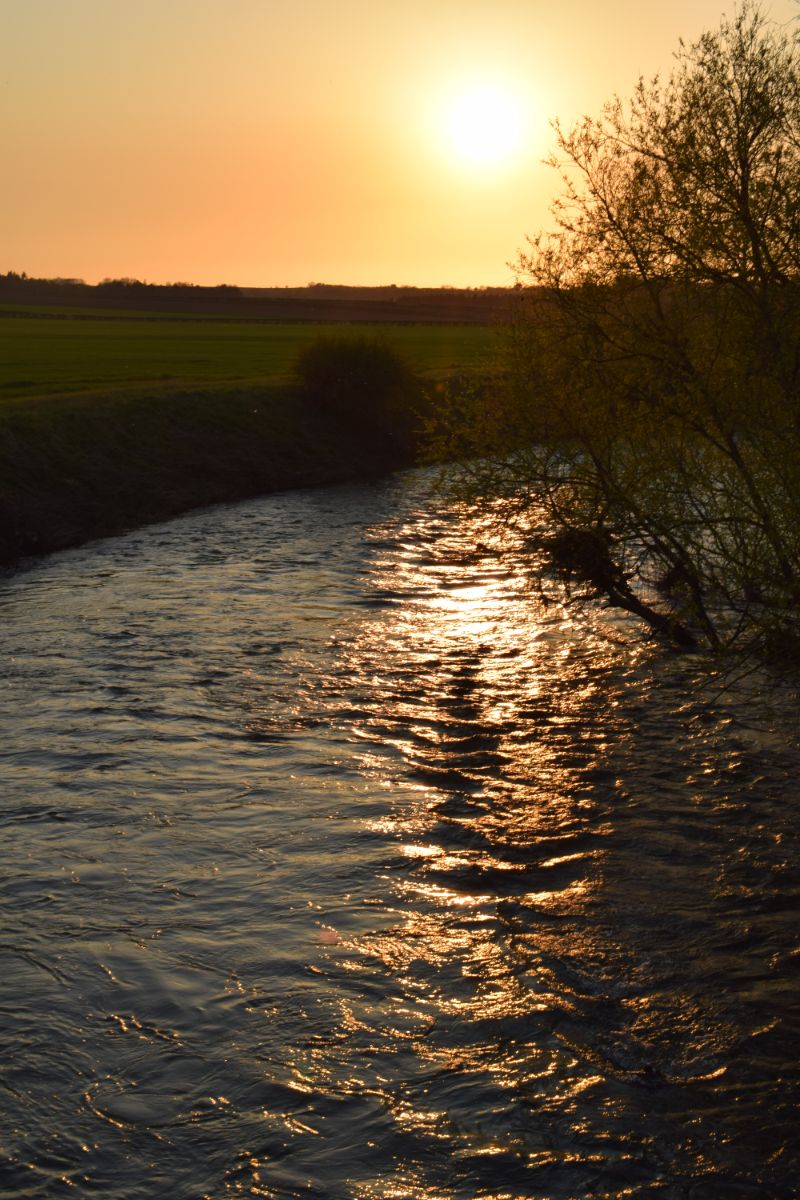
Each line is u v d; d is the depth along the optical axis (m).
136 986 9.40
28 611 22.14
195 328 136.38
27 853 11.74
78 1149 7.56
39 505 31.31
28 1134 7.69
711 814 12.63
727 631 15.11
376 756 14.51
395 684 17.44
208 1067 8.39
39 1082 8.20
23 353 76.50
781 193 12.69
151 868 11.45
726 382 12.67
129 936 10.19
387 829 12.39
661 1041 8.69
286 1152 7.54
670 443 13.23
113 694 16.86
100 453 36.62
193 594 23.59
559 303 14.99
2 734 15.17
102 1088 8.16
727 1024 8.87
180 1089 8.16
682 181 13.34
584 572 16.64
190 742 14.93
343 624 21.05
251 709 16.27
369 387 49.19
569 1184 7.23
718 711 15.80
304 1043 8.67
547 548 16.41
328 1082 8.23
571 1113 7.89
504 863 11.64
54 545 29.64
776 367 12.04
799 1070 8.31
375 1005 9.16
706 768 13.90
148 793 13.27
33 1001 9.18
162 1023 8.91
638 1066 8.40
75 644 19.61
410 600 22.98
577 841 12.10
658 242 13.70
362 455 46.97
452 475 16.42
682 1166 7.37
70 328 128.38
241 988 9.39
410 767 14.15
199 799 13.14
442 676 17.83
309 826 12.45
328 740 15.06
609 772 13.87
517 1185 7.22
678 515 12.39
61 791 13.31
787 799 12.96
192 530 32.06
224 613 21.91
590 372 14.86
